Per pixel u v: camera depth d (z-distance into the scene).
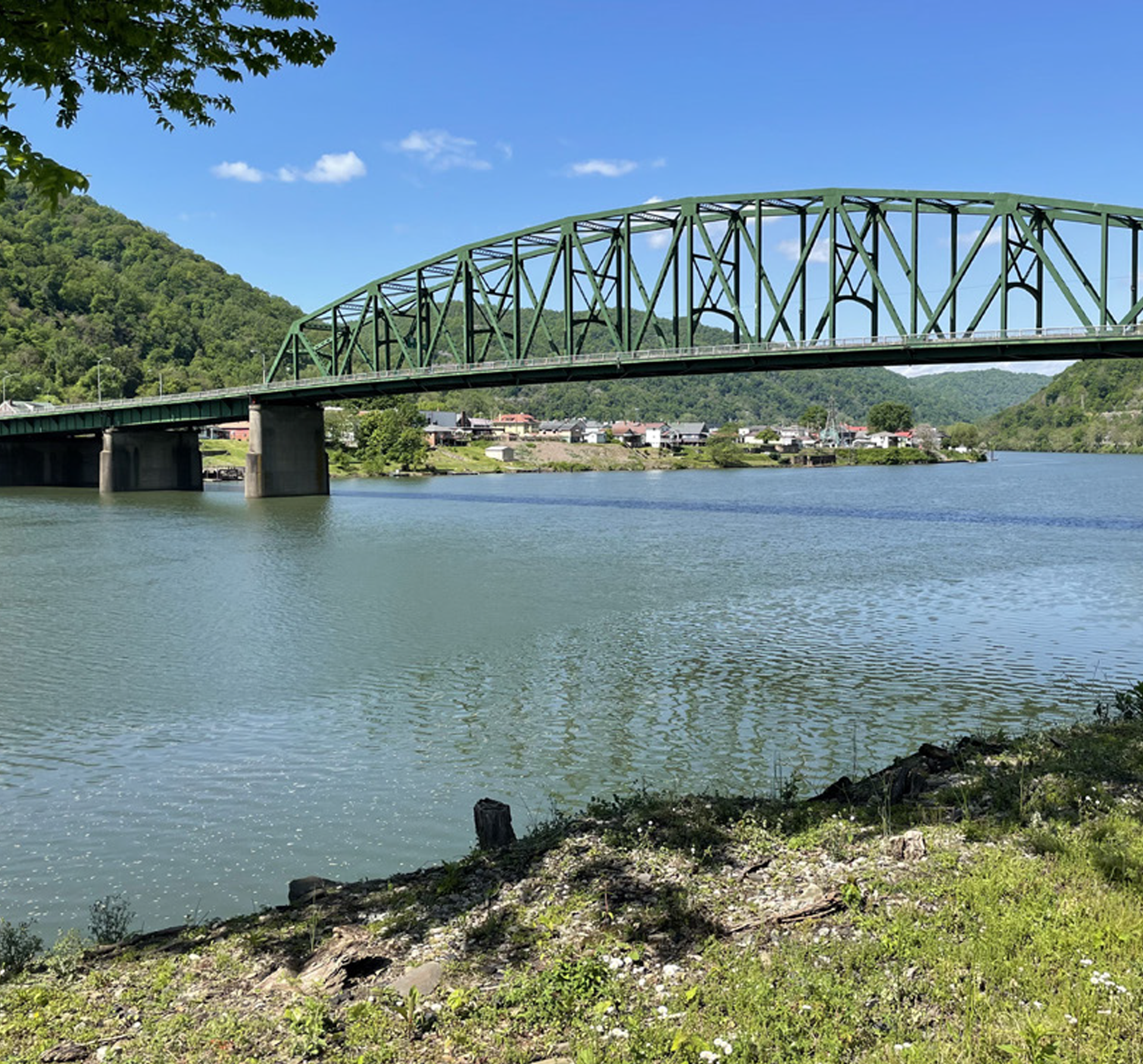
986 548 63.09
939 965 8.77
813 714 26.53
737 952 9.55
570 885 11.49
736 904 10.68
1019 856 11.09
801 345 78.75
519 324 98.81
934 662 32.28
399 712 27.02
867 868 11.19
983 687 29.12
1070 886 10.14
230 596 46.00
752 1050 7.74
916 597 44.88
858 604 42.94
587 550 63.88
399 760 23.06
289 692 29.02
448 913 11.38
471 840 18.48
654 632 37.38
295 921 11.84
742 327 84.06
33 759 23.22
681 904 10.66
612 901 10.96
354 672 31.42
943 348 73.75
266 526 81.75
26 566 56.31
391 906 11.97
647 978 9.22
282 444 120.50
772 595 45.59
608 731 25.27
